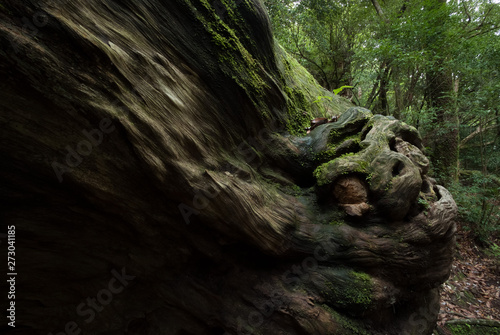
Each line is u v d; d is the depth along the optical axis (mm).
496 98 5980
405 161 2934
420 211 2967
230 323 2436
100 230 1985
